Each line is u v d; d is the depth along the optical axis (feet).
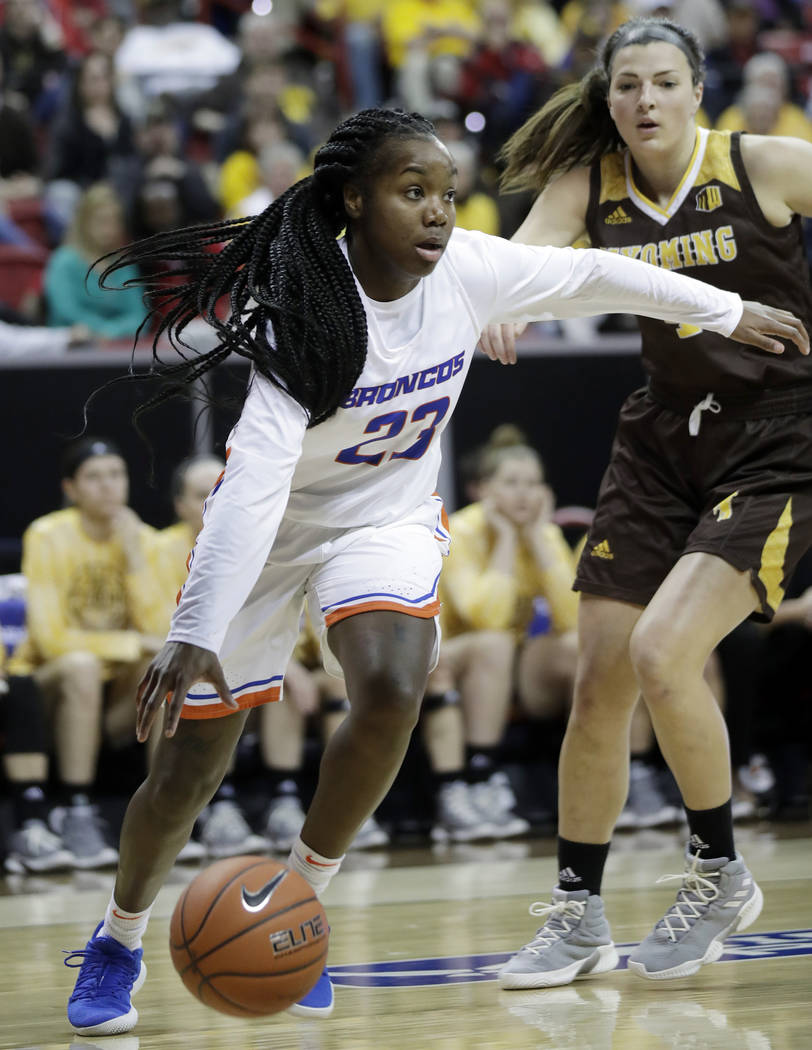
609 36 34.12
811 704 72.08
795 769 71.87
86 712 61.98
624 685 33.47
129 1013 28.63
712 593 32.01
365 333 26.68
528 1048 25.62
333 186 27.14
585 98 34.24
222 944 23.88
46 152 106.93
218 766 28.17
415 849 63.72
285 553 28.76
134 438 68.39
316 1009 28.45
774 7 131.23
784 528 32.73
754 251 33.01
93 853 61.21
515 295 28.40
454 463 71.15
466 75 111.45
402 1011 29.81
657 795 67.46
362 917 44.37
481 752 66.54
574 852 33.50
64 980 35.35
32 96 112.27
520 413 71.51
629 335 77.71
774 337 33.19
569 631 67.56
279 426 25.63
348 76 117.70
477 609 66.33
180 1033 28.43
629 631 33.68
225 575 24.34
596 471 72.18
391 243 26.30
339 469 28.14
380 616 27.40
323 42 123.13
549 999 30.66
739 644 67.92
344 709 64.59
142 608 63.46
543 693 68.39
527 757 70.08
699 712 31.99
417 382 27.63
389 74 119.14
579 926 32.96
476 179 91.25
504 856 60.18
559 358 71.77
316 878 28.30
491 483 67.05
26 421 68.13
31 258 89.76
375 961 36.29
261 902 24.23
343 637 27.50
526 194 89.40
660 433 34.45
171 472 68.49
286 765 63.98
